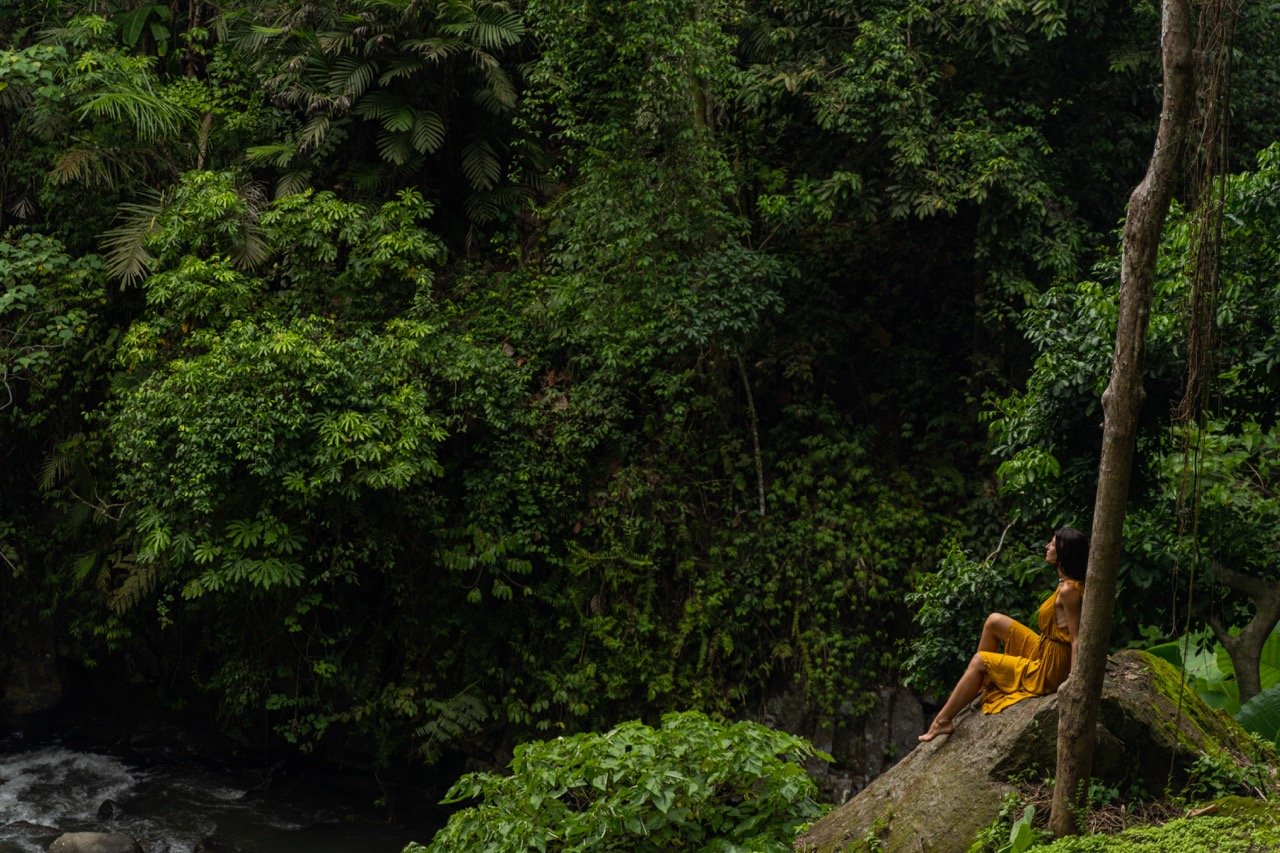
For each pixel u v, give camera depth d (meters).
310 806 13.95
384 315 14.52
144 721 15.26
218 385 12.23
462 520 13.88
